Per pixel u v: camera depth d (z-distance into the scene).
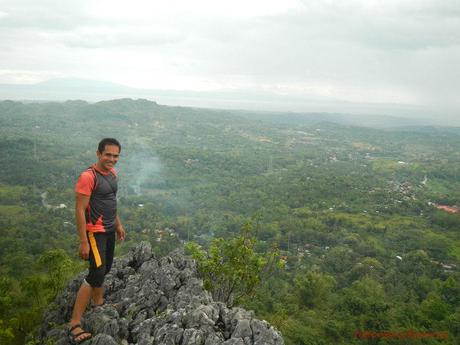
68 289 7.00
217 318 6.06
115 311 6.19
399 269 58.00
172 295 7.06
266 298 32.66
